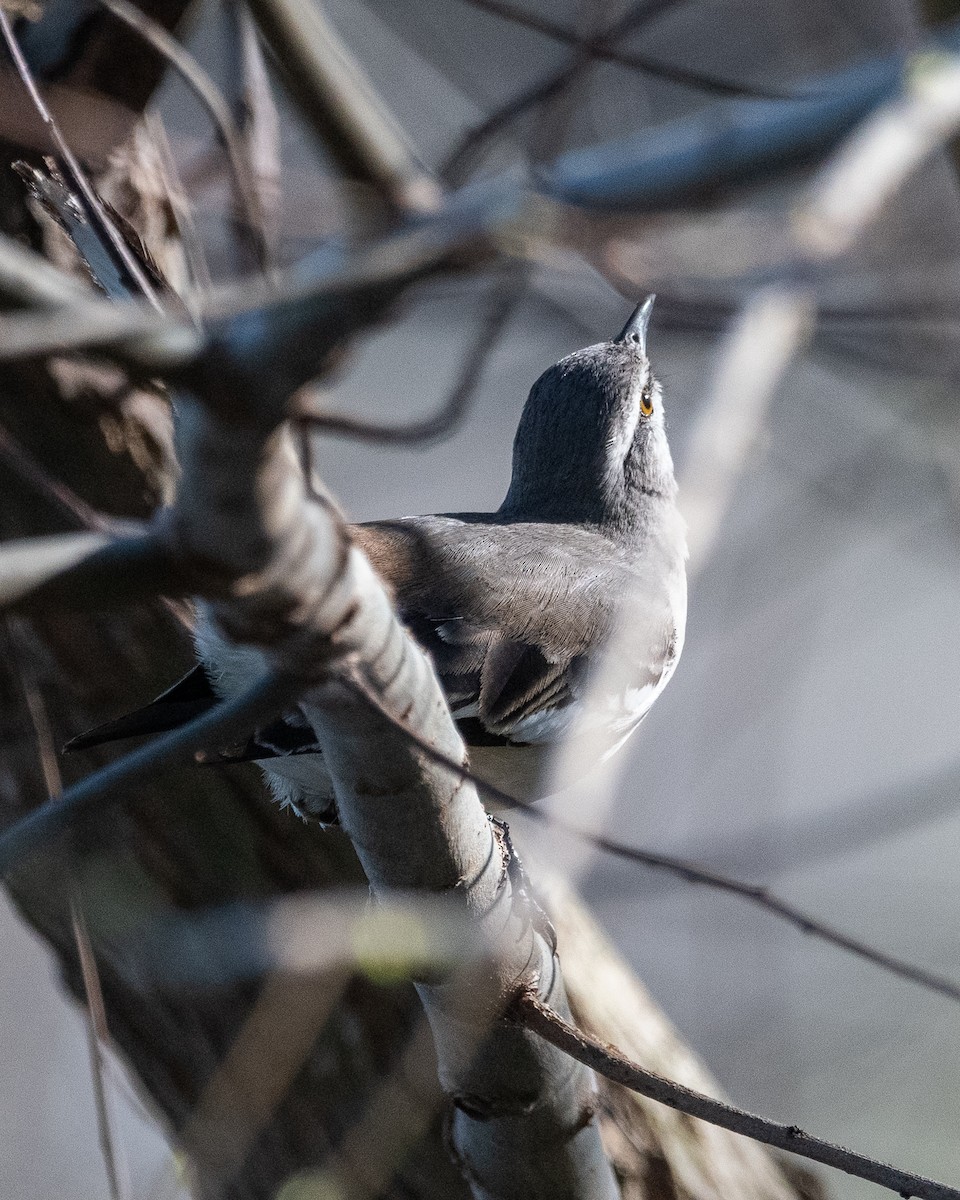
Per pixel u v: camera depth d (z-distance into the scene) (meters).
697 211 10.50
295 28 10.46
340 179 10.95
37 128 8.75
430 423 6.51
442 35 15.94
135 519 10.26
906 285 13.43
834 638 20.56
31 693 9.43
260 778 10.31
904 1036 15.94
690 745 14.80
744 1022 15.95
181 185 10.32
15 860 5.64
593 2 10.90
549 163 10.25
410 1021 10.06
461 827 6.84
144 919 10.23
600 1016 10.50
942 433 14.41
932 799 11.81
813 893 16.52
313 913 9.98
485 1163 8.34
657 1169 10.23
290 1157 10.44
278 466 4.70
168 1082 10.84
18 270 4.25
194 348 4.36
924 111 9.34
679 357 14.89
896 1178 6.63
